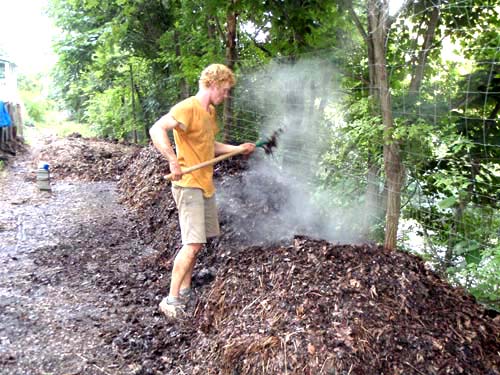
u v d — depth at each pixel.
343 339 2.28
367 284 2.63
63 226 5.12
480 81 3.04
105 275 3.85
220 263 3.60
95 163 8.28
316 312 2.46
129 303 3.37
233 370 2.38
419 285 2.69
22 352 2.71
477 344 2.41
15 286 3.57
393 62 3.24
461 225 3.23
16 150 10.26
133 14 7.59
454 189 3.18
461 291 2.86
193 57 6.21
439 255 3.42
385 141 3.04
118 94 10.70
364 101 3.39
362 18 3.80
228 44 5.20
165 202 5.05
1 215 5.46
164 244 4.34
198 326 2.99
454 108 3.18
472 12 3.09
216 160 3.22
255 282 2.88
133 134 11.19
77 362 2.65
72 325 3.04
